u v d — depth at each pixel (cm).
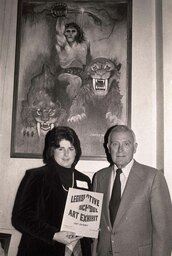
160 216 193
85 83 295
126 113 287
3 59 306
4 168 291
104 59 297
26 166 289
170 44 259
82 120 291
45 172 221
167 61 257
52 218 207
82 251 213
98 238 216
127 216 199
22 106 297
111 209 209
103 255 205
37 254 203
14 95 298
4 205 286
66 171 223
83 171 284
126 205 201
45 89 298
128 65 293
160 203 196
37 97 297
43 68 301
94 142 287
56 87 297
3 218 284
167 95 253
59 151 221
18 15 309
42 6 309
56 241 204
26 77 301
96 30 302
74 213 206
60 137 223
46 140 290
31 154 289
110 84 293
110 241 203
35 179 218
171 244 196
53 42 304
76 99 294
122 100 290
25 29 307
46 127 292
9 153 293
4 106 300
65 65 300
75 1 306
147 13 300
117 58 296
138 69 294
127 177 212
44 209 210
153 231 196
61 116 293
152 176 204
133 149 216
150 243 200
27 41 305
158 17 281
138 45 297
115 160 214
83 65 298
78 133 290
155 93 288
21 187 285
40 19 308
